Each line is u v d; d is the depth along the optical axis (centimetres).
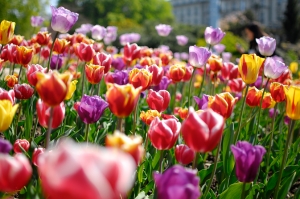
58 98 137
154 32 2550
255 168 157
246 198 211
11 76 316
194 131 130
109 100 149
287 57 1714
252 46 806
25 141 209
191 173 101
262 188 262
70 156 61
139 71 232
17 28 2155
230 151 255
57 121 164
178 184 97
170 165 245
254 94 311
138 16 6103
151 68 273
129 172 66
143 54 575
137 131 329
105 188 62
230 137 256
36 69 248
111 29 760
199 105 260
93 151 64
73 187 62
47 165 63
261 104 303
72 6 5888
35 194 155
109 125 312
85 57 331
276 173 251
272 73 292
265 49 342
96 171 61
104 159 64
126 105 148
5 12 2080
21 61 317
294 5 4638
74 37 502
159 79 275
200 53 324
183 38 703
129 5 6031
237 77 442
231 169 255
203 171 247
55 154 63
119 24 3181
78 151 63
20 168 98
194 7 8100
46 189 65
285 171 272
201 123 128
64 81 140
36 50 486
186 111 306
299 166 270
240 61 245
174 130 167
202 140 130
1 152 134
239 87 420
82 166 60
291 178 233
